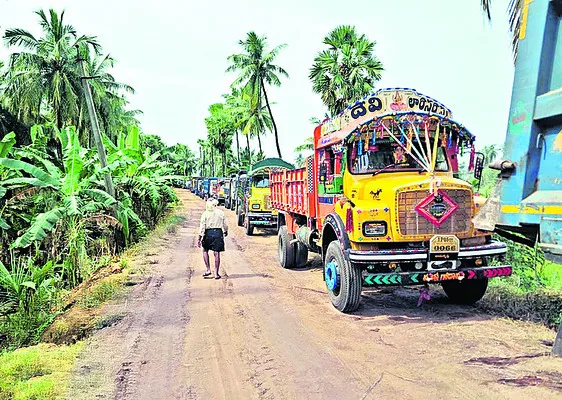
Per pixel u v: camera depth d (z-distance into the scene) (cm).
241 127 4619
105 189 1489
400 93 788
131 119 4709
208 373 530
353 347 591
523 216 435
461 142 783
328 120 882
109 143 1809
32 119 3297
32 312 840
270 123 4434
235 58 4000
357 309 750
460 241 705
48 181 1198
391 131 760
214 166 9056
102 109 3616
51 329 714
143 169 2047
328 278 782
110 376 523
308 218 996
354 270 714
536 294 750
